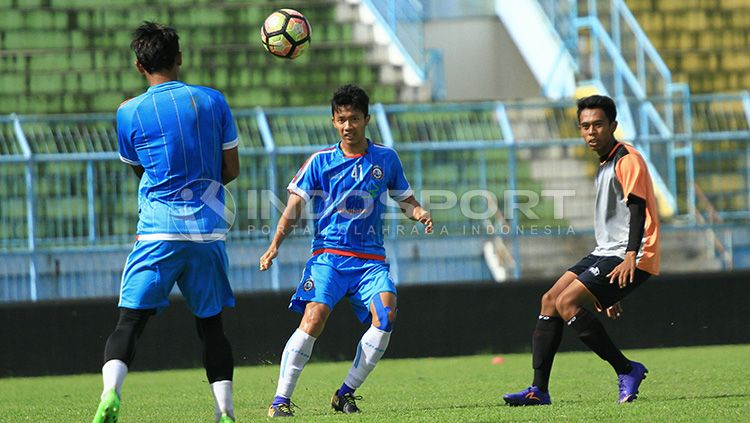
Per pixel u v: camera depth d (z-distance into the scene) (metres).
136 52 17.34
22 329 38.31
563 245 46.88
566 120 51.50
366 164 20.59
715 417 17.41
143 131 16.97
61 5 62.47
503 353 40.22
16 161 40.06
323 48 62.53
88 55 61.44
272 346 39.34
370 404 23.00
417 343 40.00
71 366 38.41
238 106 60.59
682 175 50.03
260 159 42.28
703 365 31.73
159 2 63.31
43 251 40.56
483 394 24.92
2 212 42.78
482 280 42.00
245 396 26.39
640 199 20.08
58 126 44.97
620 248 20.75
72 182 42.47
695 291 41.00
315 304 20.38
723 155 49.16
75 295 41.00
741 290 41.16
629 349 40.72
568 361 35.44
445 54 73.62
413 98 61.75
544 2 66.38
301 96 60.97
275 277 41.38
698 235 46.53
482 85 73.31
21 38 61.78
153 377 35.34
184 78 60.62
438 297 40.19
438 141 46.16
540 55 66.19
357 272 20.73
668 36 66.56
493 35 73.50
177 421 20.09
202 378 33.94
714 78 65.50
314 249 21.00
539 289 40.47
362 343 20.64
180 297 38.88
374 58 62.91
